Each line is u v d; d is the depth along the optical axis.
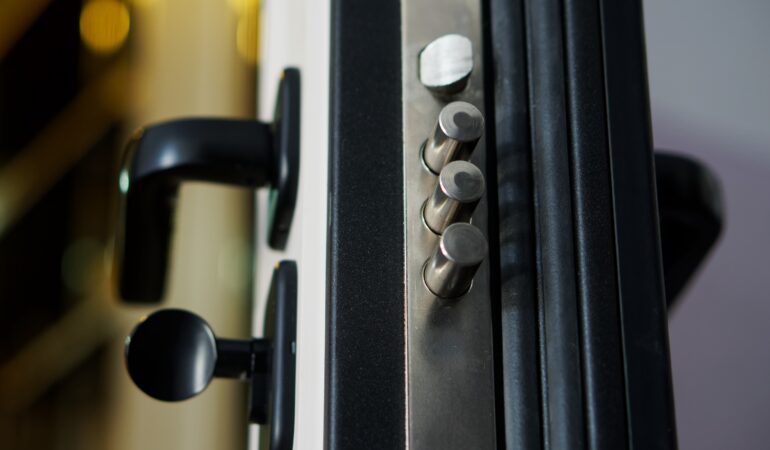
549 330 0.46
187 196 1.43
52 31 1.60
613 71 0.48
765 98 1.12
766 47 1.12
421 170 0.48
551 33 0.49
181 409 1.42
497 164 0.49
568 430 0.45
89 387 1.51
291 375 0.53
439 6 0.50
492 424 0.46
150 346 0.53
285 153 0.57
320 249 0.49
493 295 0.48
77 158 1.55
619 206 0.47
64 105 1.57
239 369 0.55
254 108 1.47
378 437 0.45
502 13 0.50
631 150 0.47
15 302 1.54
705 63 1.11
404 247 0.48
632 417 0.45
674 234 0.66
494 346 0.47
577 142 0.47
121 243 0.64
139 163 0.58
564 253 0.46
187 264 1.41
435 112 0.49
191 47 1.50
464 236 0.45
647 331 0.46
